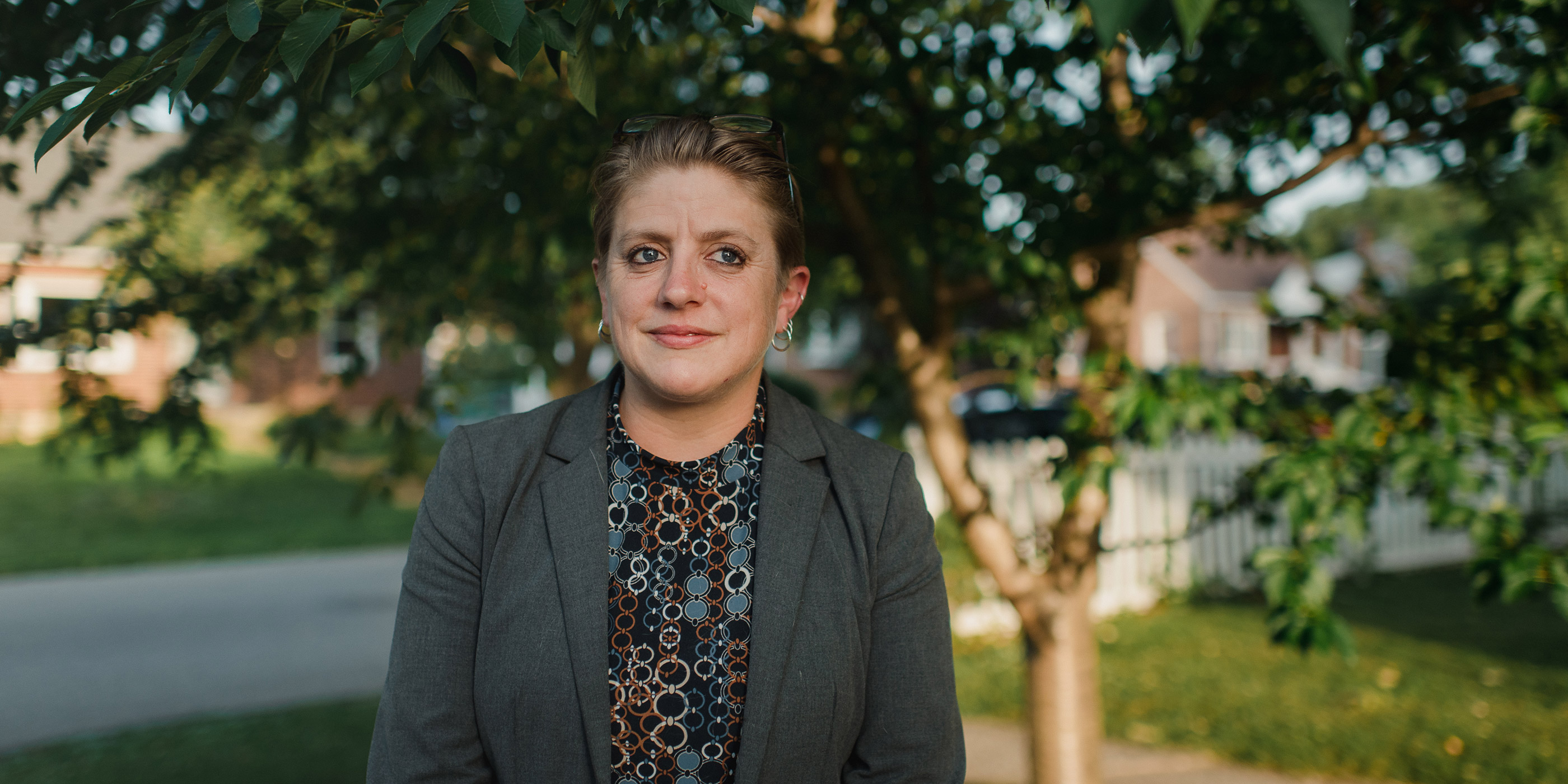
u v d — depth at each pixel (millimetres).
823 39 2801
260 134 3564
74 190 2945
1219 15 2502
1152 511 7844
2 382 14266
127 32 1938
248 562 10742
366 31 1152
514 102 3398
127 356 12234
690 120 1312
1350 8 662
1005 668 6215
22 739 5266
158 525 12266
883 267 3271
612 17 1639
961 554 7410
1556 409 2455
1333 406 2773
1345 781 4219
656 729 1217
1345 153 2621
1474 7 2121
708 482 1318
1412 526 9258
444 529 1269
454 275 3830
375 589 9352
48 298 3281
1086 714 3418
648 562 1273
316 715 5633
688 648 1238
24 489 12961
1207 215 2785
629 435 1345
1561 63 2057
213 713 5715
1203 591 7977
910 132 3004
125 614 8328
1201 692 5465
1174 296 31281
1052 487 2744
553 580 1239
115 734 5301
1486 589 2320
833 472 1360
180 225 3686
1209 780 4258
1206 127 3119
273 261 3816
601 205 1319
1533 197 3416
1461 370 2564
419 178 3738
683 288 1214
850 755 1331
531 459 1320
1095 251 2818
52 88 1094
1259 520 3002
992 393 15102
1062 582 3402
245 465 15453
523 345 4523
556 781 1198
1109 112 2861
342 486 15062
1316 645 2266
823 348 22750
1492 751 4410
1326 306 2793
